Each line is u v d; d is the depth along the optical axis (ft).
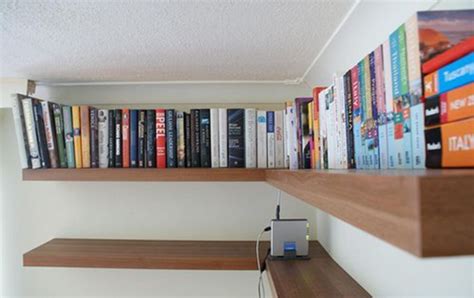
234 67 4.46
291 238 4.11
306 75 4.87
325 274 3.51
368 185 1.04
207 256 4.34
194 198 5.22
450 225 0.78
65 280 5.17
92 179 4.42
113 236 5.22
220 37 3.42
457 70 1.31
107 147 4.56
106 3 2.68
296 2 2.68
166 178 4.37
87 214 5.26
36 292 5.17
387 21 2.37
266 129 4.49
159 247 4.76
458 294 1.75
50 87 5.29
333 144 2.67
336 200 1.35
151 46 3.67
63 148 4.55
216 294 5.06
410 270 2.19
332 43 3.53
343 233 3.66
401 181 0.85
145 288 5.12
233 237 5.17
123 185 5.26
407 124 1.59
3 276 5.22
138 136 4.53
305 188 1.92
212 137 4.48
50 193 5.27
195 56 4.00
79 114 4.57
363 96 2.11
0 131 5.26
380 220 0.96
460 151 1.27
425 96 1.43
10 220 5.26
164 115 4.52
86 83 5.19
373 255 2.81
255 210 5.19
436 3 1.85
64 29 3.18
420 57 1.45
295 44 3.62
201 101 5.28
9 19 2.93
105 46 3.64
